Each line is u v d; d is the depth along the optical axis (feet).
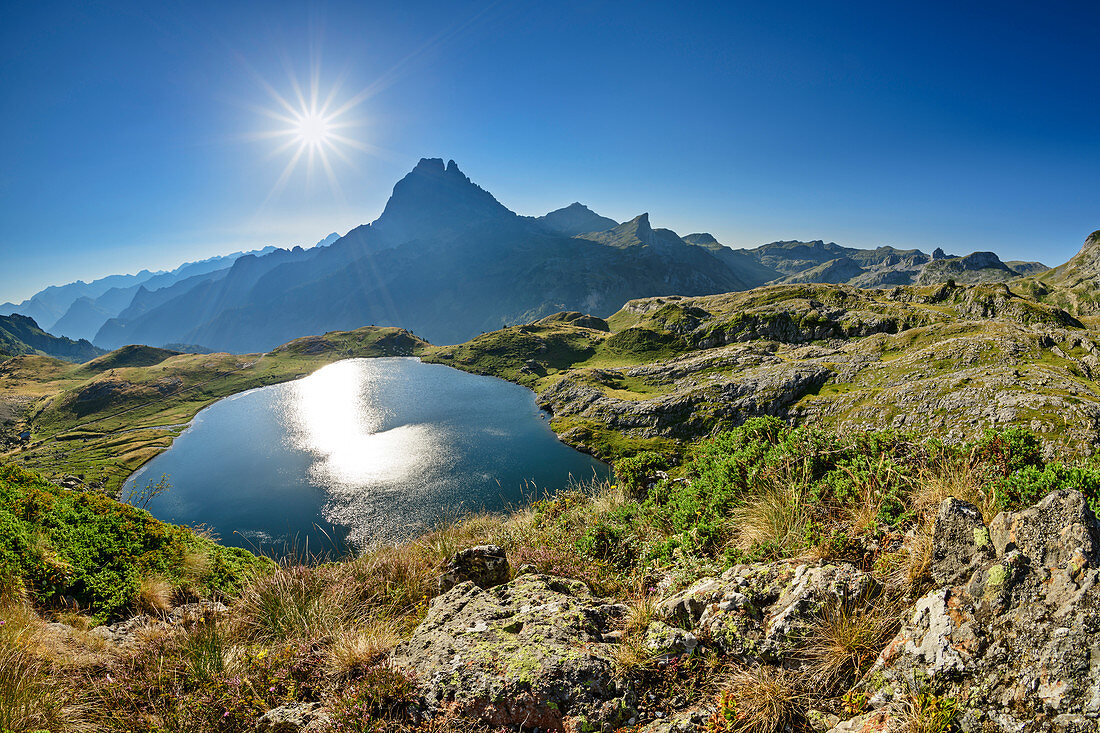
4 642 18.48
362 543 272.31
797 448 25.20
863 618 14.64
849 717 12.91
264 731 15.58
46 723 15.75
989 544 13.87
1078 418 254.27
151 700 17.46
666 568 24.11
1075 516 12.64
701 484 29.22
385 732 14.67
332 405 647.56
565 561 28.27
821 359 501.97
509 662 16.07
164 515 334.85
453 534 38.11
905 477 20.42
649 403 483.10
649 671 15.61
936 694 12.09
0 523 26.68
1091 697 10.11
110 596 26.78
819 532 20.02
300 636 21.85
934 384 358.84
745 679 14.30
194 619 23.75
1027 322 554.05
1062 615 11.39
